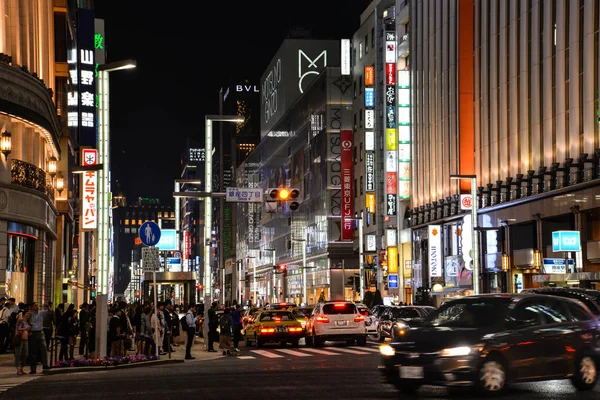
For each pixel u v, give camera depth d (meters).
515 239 68.81
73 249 81.00
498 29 72.62
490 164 74.06
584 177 57.59
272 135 167.62
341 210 118.69
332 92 123.50
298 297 143.88
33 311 29.69
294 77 163.12
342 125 123.56
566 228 62.72
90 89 79.44
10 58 44.69
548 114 63.41
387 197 97.06
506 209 69.56
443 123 83.69
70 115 75.19
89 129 79.44
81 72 79.31
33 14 51.88
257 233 189.38
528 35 67.19
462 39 78.69
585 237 57.53
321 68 163.75
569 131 60.34
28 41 49.84
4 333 39.72
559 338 19.11
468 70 78.56
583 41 58.34
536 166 65.31
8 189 44.94
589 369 19.52
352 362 30.61
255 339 47.34
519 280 68.19
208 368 29.97
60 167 65.75
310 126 134.25
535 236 64.75
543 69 64.31
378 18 104.75
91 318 39.75
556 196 61.28
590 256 56.69
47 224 52.03
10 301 40.53
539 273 64.06
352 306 45.00
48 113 51.31
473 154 77.94
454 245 81.38
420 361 18.06
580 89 58.81
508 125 70.75
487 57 75.06
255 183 188.12
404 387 19.05
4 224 44.97
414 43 93.19
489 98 74.44
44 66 56.25
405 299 95.12
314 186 131.75
